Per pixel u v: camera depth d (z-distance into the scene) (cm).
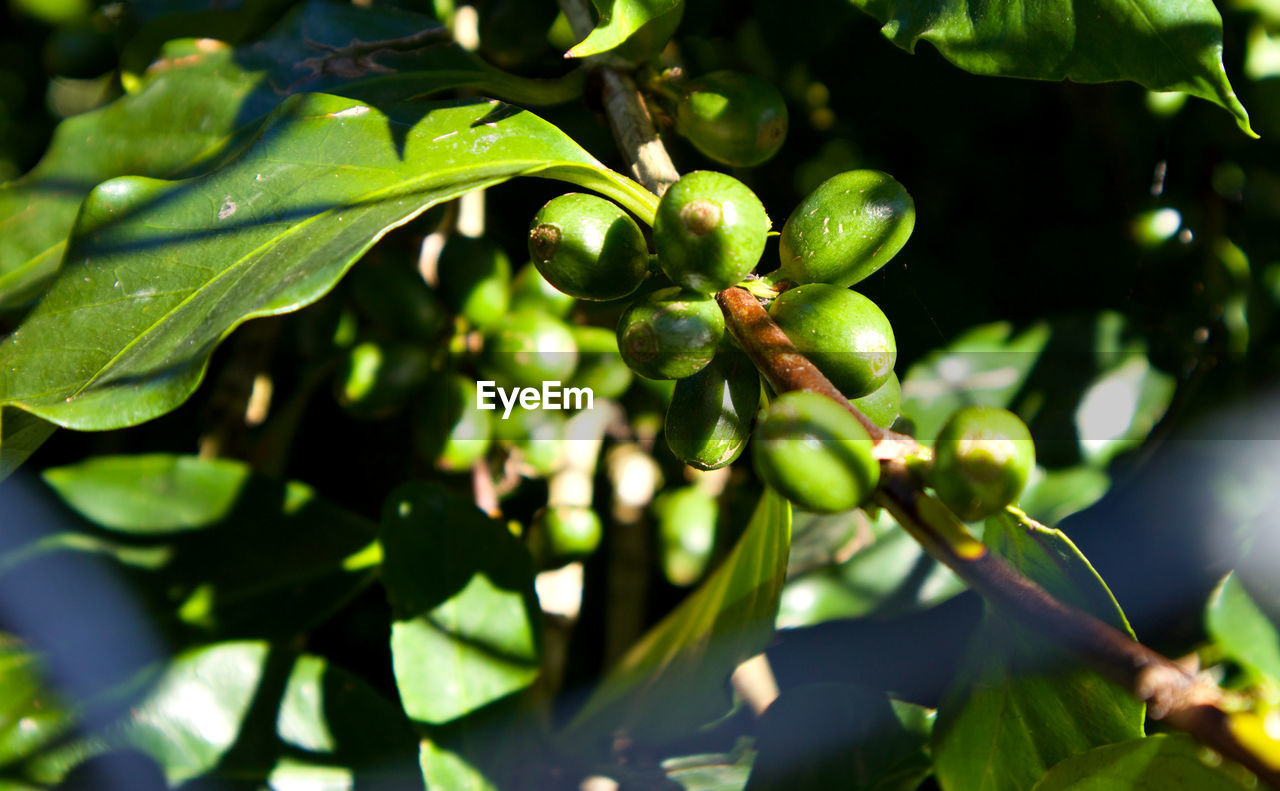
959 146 41
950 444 22
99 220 27
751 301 25
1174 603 35
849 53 41
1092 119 38
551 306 37
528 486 41
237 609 35
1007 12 27
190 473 36
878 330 25
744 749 34
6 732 33
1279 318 36
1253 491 35
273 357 46
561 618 38
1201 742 21
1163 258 37
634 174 29
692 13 40
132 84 37
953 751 28
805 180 43
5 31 49
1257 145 36
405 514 33
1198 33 26
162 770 33
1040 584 25
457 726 32
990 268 39
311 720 33
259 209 27
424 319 36
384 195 26
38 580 35
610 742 34
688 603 34
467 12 38
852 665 37
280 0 37
